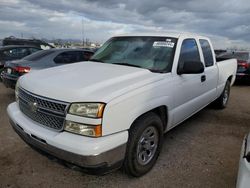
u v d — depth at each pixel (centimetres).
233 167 347
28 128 284
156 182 307
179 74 369
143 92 294
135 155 295
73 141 248
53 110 268
